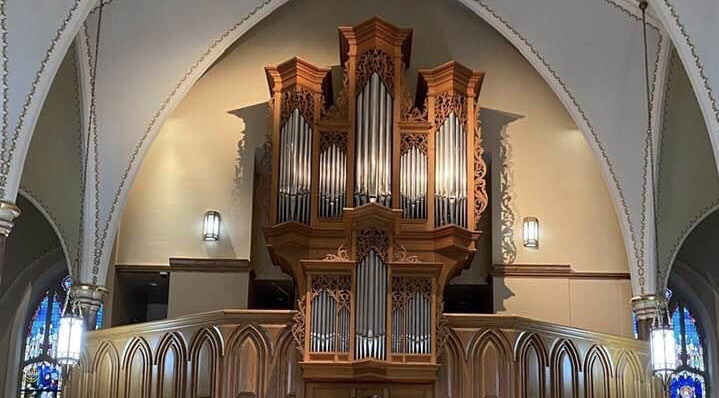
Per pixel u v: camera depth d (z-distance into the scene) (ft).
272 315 55.26
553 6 58.85
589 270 61.98
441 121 58.95
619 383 56.49
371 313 54.13
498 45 65.31
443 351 54.54
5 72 47.26
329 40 65.31
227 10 59.52
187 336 55.67
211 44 60.49
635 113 59.77
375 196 57.16
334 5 65.72
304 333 54.08
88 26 56.34
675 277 71.31
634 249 60.13
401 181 57.72
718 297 70.49
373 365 53.21
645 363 57.57
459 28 65.57
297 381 54.24
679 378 69.82
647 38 57.52
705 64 46.98
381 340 53.78
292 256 56.49
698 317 70.85
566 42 59.88
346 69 59.82
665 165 60.39
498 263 61.98
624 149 60.23
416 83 64.64
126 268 61.87
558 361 55.57
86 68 57.21
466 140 58.75
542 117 64.28
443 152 58.29
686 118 59.31
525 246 62.28
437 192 57.57
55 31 48.11
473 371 54.54
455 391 54.24
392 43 59.82
